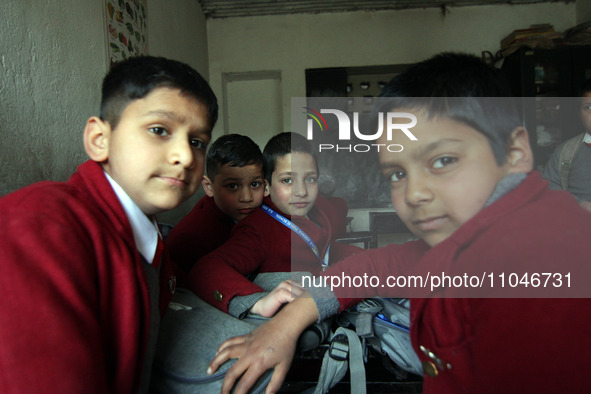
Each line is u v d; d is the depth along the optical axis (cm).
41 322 35
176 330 58
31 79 89
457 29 328
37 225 38
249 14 330
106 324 42
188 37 277
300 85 336
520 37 294
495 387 40
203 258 77
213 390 50
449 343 43
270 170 80
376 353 59
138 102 47
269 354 51
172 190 49
